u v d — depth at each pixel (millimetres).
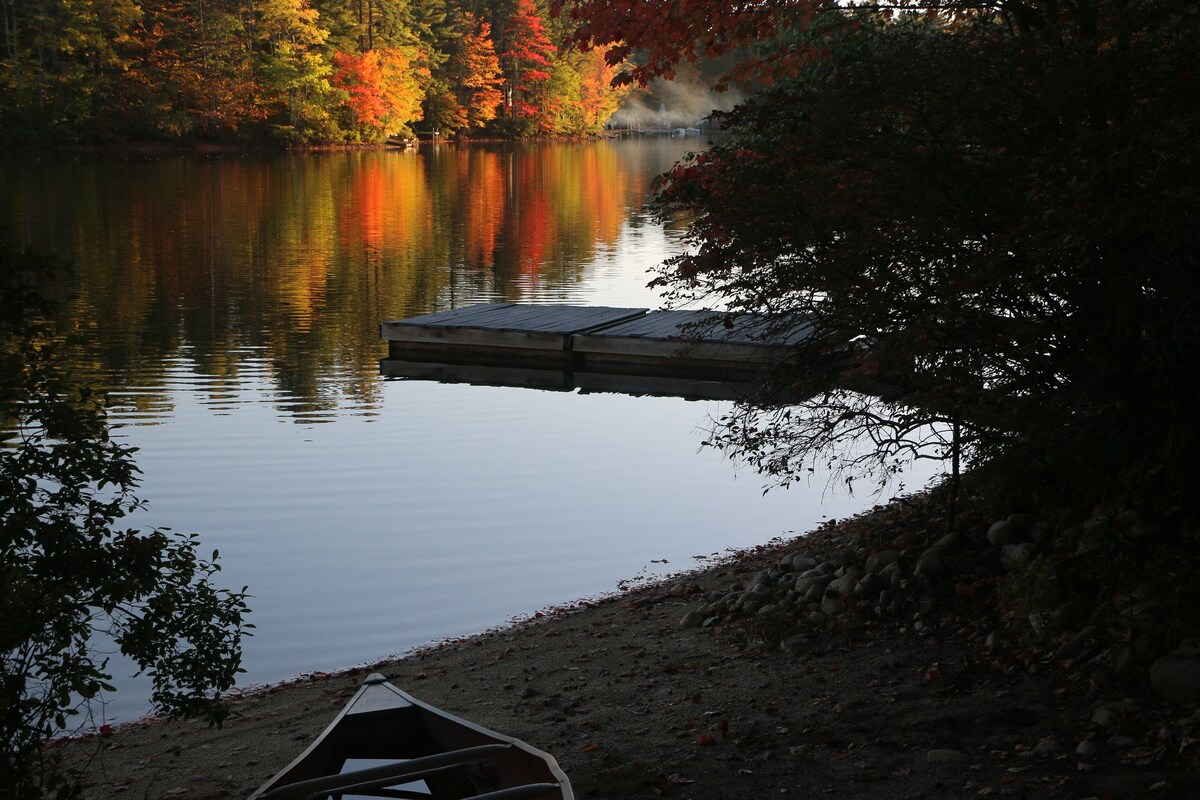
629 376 17859
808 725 6348
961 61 6844
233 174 55938
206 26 71312
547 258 30062
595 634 8773
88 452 4867
